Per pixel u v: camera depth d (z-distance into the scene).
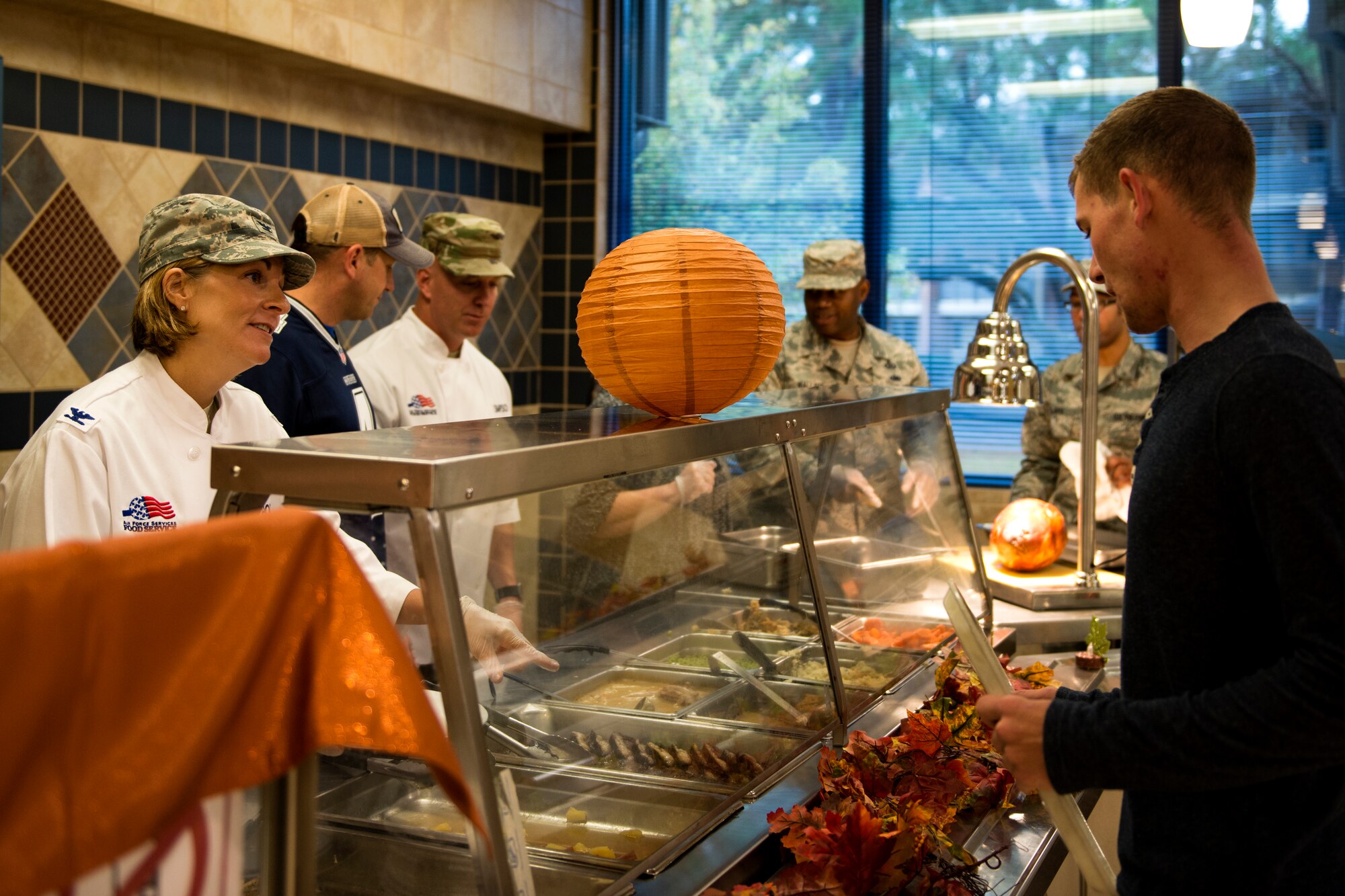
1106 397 3.66
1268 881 1.11
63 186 2.95
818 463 1.87
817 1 4.77
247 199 3.49
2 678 0.59
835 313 3.89
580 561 1.27
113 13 2.91
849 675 1.82
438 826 1.08
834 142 4.80
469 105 4.28
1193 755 1.04
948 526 2.38
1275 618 1.08
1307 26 4.15
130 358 3.16
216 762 0.73
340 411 2.34
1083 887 1.87
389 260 2.56
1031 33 4.51
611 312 1.46
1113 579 2.88
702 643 1.47
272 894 0.87
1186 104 1.17
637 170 5.04
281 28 3.29
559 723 1.18
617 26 4.96
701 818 1.36
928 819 1.29
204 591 0.71
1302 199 4.21
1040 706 1.16
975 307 4.67
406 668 0.80
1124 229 1.20
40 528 1.61
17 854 0.60
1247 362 1.06
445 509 1.05
